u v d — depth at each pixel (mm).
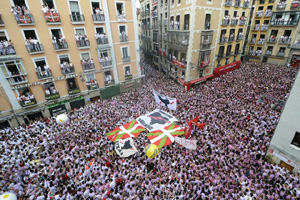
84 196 9766
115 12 21406
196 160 11781
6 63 16859
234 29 28016
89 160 12453
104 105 21281
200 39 24141
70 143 14156
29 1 16547
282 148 11625
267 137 13547
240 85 23547
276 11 31250
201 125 10484
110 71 24062
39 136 15516
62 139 14875
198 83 27594
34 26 17344
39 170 11844
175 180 10383
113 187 10352
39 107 20188
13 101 18453
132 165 11656
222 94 21484
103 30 21469
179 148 13164
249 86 22828
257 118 15984
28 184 10523
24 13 16453
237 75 28141
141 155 12547
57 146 13789
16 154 13109
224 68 29703
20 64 17547
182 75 26812
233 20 26438
